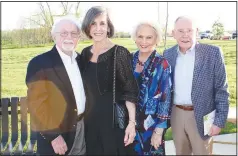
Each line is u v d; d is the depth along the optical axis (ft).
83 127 8.77
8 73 19.92
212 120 8.77
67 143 8.45
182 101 8.90
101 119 8.51
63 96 8.21
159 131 8.54
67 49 8.28
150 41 8.46
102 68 8.36
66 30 8.32
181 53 8.87
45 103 8.07
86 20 8.32
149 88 8.50
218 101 8.70
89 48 8.82
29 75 8.09
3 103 11.60
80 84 8.48
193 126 8.97
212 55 8.52
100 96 8.43
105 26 8.34
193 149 9.19
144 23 8.50
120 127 8.59
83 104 8.55
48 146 8.31
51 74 8.13
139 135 8.77
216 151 11.42
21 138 11.49
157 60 8.49
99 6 8.48
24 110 11.55
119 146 8.68
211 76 8.59
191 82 8.70
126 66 8.38
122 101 8.63
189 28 8.55
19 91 19.25
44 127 8.11
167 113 8.46
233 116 13.97
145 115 8.58
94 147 8.74
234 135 13.34
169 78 8.46
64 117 8.27
